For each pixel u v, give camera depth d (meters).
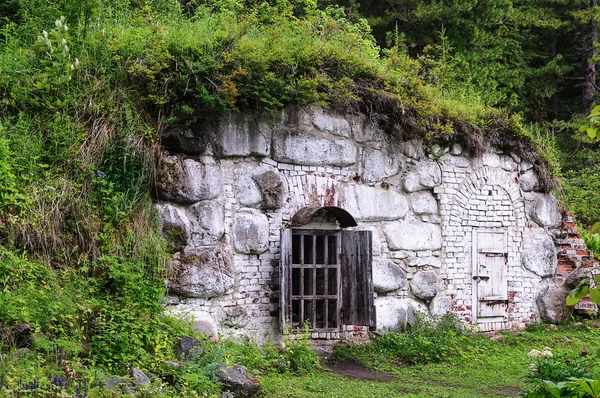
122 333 7.88
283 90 10.51
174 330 8.70
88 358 7.48
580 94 25.95
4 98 9.33
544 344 12.55
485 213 13.23
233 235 10.25
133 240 9.09
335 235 10.99
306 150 11.02
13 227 8.28
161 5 12.88
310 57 11.04
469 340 11.95
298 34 11.77
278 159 10.80
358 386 9.14
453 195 12.80
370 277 10.70
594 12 23.19
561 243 14.52
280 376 9.34
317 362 10.19
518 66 23.06
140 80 9.91
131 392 7.11
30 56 9.95
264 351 10.11
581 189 20.88
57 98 9.53
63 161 9.16
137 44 10.08
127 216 9.23
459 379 9.95
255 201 10.49
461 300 12.80
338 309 10.88
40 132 9.27
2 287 7.60
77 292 8.23
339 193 11.38
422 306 12.31
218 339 9.69
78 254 8.74
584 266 14.48
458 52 20.27
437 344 11.30
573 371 8.10
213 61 10.01
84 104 9.51
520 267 13.66
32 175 8.81
